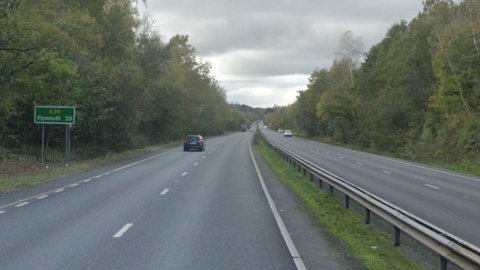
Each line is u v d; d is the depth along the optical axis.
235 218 13.03
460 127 40.50
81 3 36.75
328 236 10.95
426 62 55.28
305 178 23.88
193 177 24.06
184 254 9.12
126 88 39.41
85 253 9.11
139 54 44.97
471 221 13.16
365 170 29.42
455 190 20.02
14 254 8.98
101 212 13.75
